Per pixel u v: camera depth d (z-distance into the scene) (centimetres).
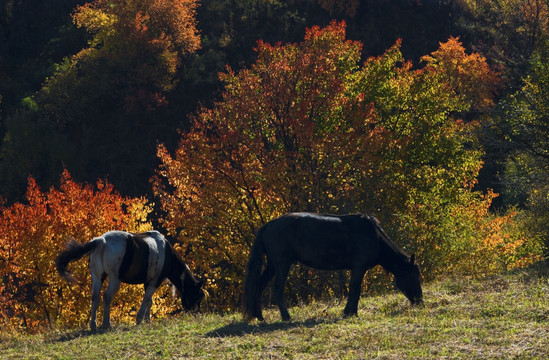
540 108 2042
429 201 2358
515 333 775
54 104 5031
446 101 2536
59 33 6219
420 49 5600
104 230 2192
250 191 2191
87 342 909
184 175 2230
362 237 991
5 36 6225
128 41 5131
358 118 2220
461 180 2470
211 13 6047
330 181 2169
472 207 2530
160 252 1137
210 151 2205
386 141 2245
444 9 5891
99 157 4812
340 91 2267
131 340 891
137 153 4809
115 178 4684
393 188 2328
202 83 5156
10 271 2103
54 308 2122
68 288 2108
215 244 2264
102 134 4941
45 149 4756
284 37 5734
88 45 5994
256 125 2328
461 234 2345
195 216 2169
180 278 1206
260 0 6047
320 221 981
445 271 2216
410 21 5759
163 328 970
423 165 2466
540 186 2166
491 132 2269
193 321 1045
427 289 1193
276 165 2109
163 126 4947
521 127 2102
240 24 5881
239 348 800
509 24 5116
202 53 5616
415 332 817
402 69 2648
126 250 1065
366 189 2270
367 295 1644
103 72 5103
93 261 1051
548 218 2320
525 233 2383
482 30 5716
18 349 901
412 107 2486
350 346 770
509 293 1035
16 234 2122
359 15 5800
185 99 5125
